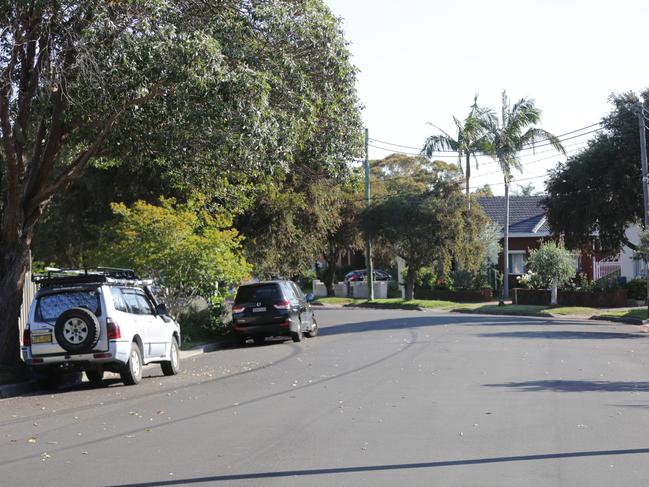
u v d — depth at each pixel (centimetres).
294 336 3553
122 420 1577
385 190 9181
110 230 3625
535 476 1048
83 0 2105
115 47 2089
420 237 6538
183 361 2917
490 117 6675
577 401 1675
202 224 3697
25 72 2372
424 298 7431
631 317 4531
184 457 1202
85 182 4162
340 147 2798
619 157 5391
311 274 9894
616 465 1105
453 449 1223
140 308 2353
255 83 2189
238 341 3688
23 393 2183
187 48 2106
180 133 2456
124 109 2288
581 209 5522
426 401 1700
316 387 1973
